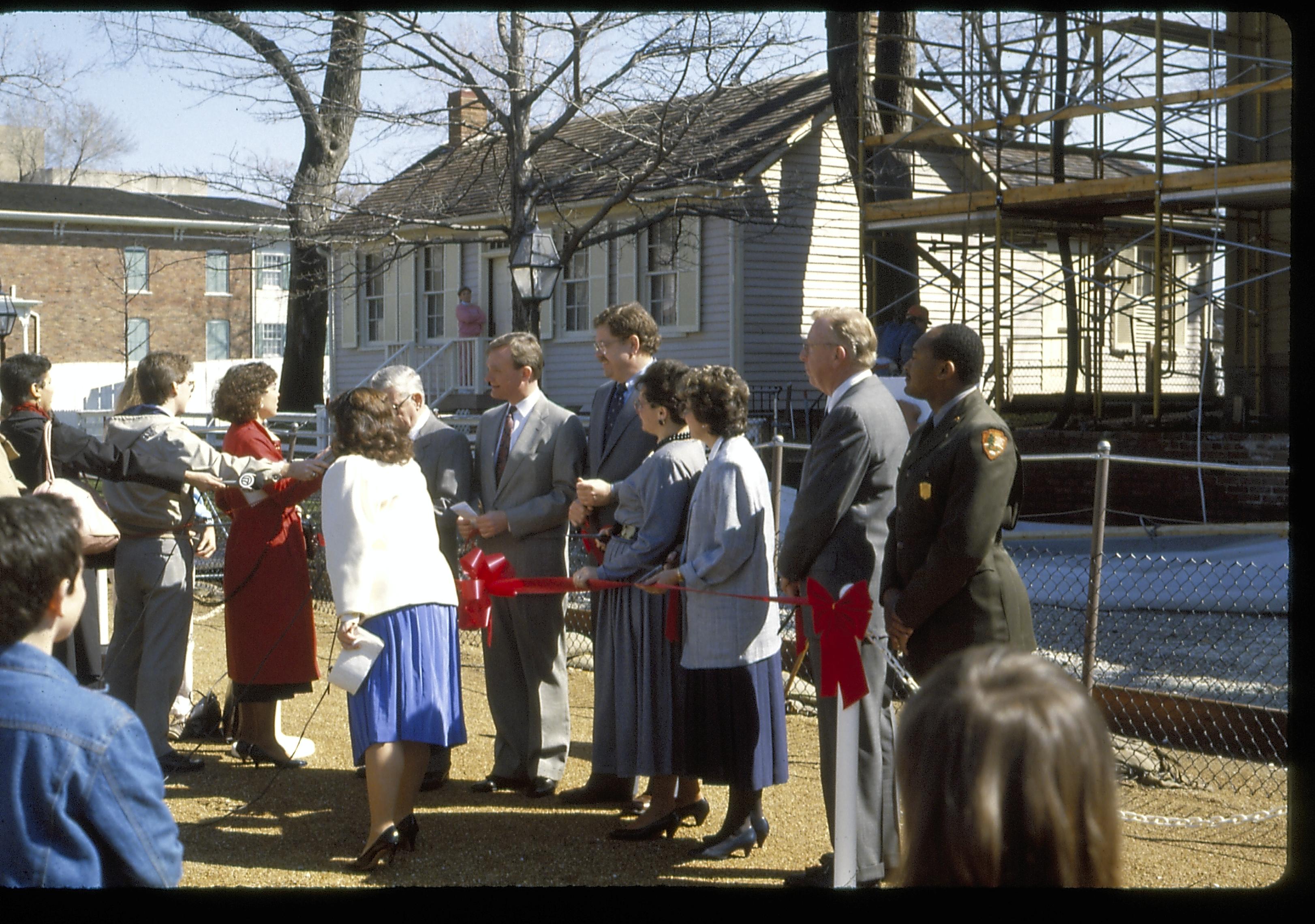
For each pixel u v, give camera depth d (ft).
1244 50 48.34
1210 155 48.47
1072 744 4.76
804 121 62.75
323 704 23.72
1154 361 43.50
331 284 68.95
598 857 15.21
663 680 15.71
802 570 14.08
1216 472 39.32
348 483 14.70
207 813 16.94
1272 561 30.76
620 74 49.26
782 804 17.39
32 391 20.24
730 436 15.21
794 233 63.98
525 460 18.26
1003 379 55.16
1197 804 17.06
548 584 15.80
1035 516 43.50
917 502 13.02
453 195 65.05
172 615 18.76
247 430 19.70
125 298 107.96
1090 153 55.21
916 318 52.31
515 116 50.44
